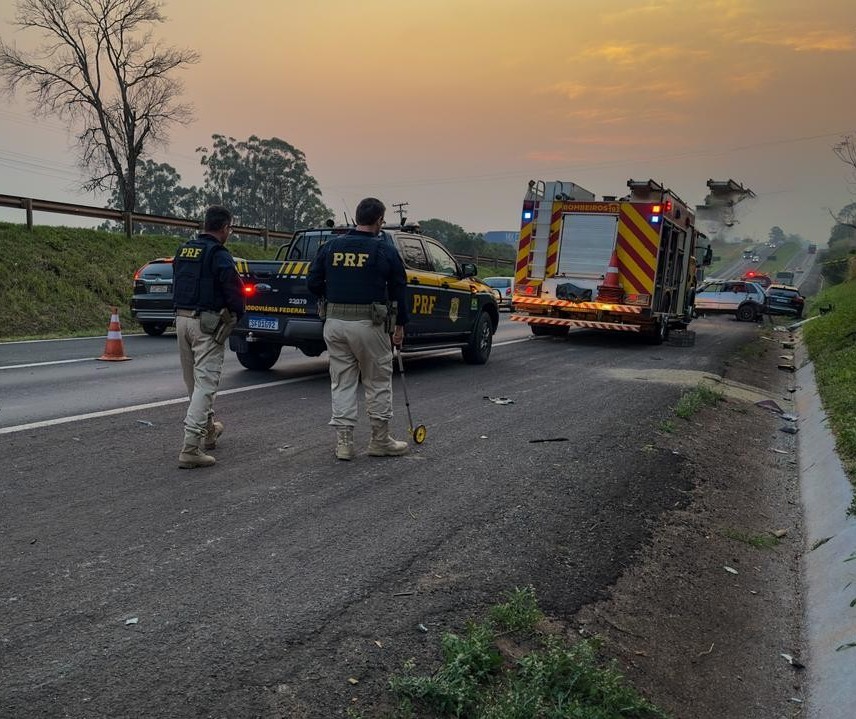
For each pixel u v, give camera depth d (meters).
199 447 5.25
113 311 11.15
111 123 34.25
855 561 3.86
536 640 3.10
